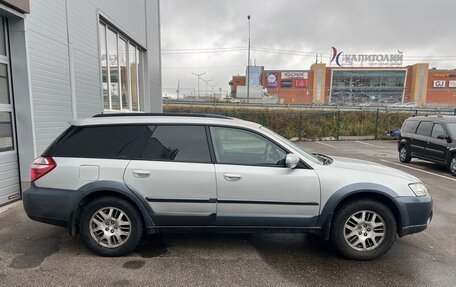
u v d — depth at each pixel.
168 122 3.71
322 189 3.52
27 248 3.74
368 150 15.42
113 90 9.64
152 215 3.53
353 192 3.50
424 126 10.44
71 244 3.87
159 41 15.80
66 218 3.50
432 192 6.93
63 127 6.40
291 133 21.42
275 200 3.52
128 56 11.04
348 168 3.74
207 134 3.67
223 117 3.91
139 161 3.54
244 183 3.49
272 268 3.38
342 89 75.94
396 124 23.00
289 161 3.44
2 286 2.93
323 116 22.58
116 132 3.67
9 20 5.15
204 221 3.57
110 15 8.90
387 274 3.28
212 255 3.65
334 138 21.09
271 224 3.58
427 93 73.31
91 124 3.69
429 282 3.13
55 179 3.51
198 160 3.56
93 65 7.78
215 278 3.15
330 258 3.63
